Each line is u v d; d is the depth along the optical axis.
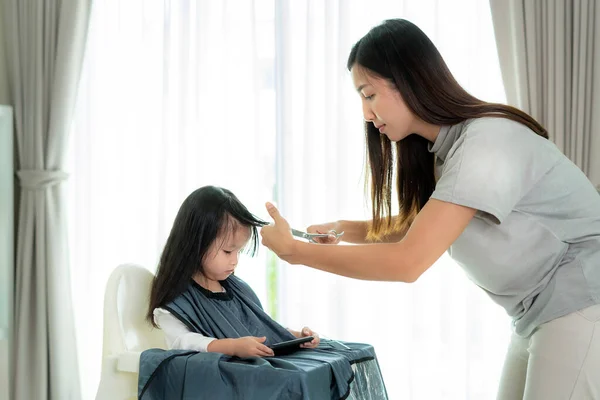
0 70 2.68
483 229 1.30
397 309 2.40
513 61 2.16
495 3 2.16
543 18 2.10
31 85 2.63
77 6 2.59
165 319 1.52
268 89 2.53
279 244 1.33
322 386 1.28
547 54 2.11
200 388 1.30
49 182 2.61
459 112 1.31
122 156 2.66
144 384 1.36
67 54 2.59
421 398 2.35
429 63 1.30
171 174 2.60
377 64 1.31
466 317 2.29
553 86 2.10
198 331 1.50
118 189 2.67
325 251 1.29
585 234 1.28
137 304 1.68
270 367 1.26
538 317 1.30
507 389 1.46
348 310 2.41
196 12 2.55
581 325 1.25
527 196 1.28
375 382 1.51
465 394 2.32
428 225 1.23
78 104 2.71
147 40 2.63
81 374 2.67
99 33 2.69
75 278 2.72
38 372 2.60
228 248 1.57
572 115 2.09
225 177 2.54
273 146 2.53
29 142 2.63
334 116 2.42
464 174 1.22
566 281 1.28
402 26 1.32
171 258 1.56
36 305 2.61
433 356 2.35
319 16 2.45
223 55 2.54
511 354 1.46
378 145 1.55
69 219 2.74
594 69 2.06
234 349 1.37
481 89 2.28
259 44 2.52
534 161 1.26
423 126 1.37
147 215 2.63
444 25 2.31
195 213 1.56
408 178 1.55
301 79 2.47
